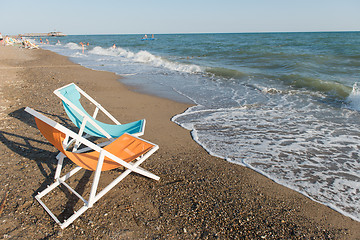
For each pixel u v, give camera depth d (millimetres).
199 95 8008
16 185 3066
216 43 37625
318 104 6867
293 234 2480
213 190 3129
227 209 2797
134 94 8062
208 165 3732
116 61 18031
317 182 3365
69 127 4977
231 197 3012
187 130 5105
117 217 2619
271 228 2547
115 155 2967
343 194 3115
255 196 3049
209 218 2648
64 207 2736
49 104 6332
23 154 3799
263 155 4070
